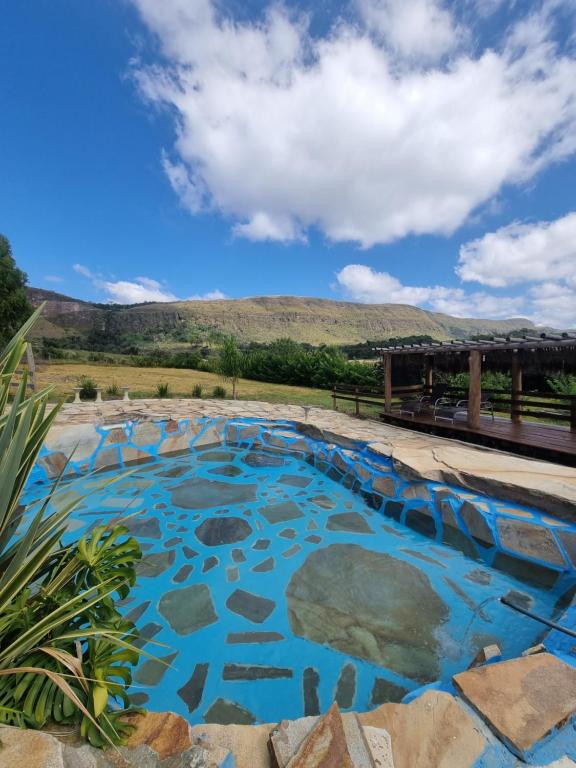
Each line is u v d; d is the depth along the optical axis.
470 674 2.12
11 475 1.59
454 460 5.82
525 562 4.16
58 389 15.26
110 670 1.58
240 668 2.99
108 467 7.78
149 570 4.33
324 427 8.64
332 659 3.06
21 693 1.44
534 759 1.64
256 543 4.93
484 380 12.47
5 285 21.92
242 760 1.58
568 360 6.85
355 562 4.47
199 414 9.90
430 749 1.69
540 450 6.14
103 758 1.37
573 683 2.05
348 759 1.52
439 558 4.56
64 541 5.01
